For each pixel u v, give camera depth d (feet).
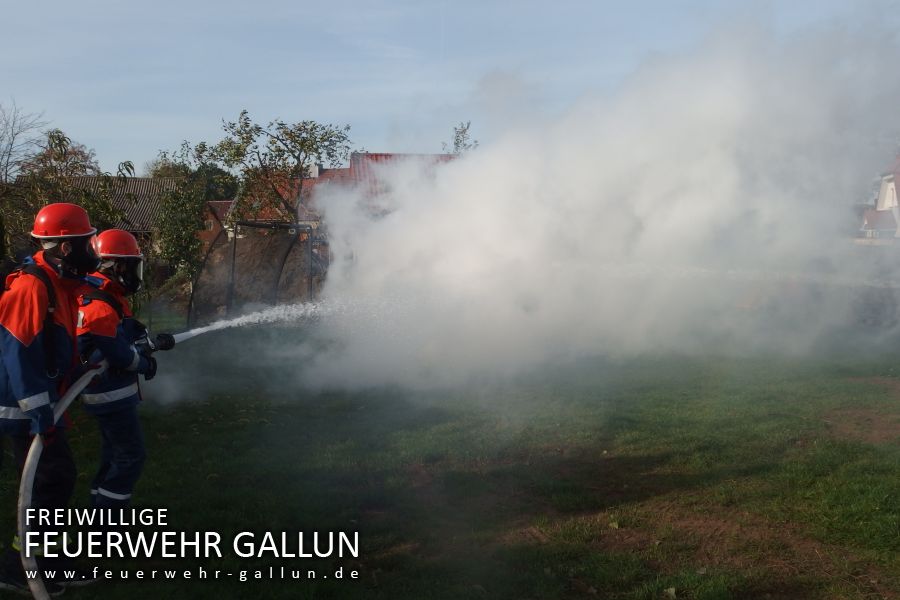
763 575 14.48
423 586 14.08
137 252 15.33
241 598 13.66
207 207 69.21
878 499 17.62
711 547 15.74
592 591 13.96
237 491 18.34
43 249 13.78
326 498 18.15
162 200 67.41
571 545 15.76
